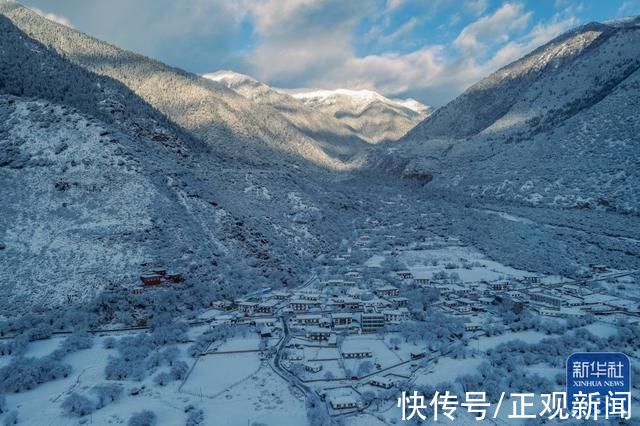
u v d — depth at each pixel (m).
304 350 170.50
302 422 126.19
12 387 144.00
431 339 176.88
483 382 145.12
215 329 185.50
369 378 150.12
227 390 143.75
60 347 169.25
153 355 164.75
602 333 184.12
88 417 130.12
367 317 190.00
